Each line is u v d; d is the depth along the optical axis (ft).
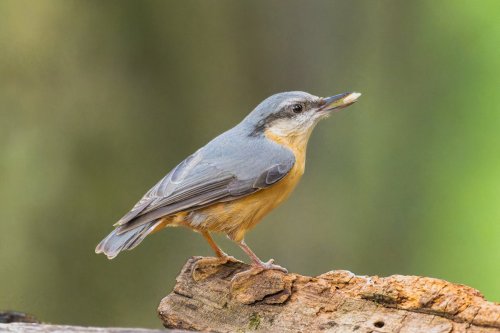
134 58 51.96
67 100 51.24
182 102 52.60
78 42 51.47
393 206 54.08
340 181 53.31
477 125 56.85
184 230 51.26
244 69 53.26
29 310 48.65
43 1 51.31
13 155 50.06
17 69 50.85
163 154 52.08
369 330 22.21
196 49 52.80
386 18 56.18
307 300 23.62
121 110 51.72
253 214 28.14
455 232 53.98
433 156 55.93
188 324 24.89
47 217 49.73
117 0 51.67
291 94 30.04
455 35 58.13
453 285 22.39
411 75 56.95
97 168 50.96
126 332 20.61
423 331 21.72
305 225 51.37
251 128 29.68
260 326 23.80
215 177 27.73
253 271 24.81
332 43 53.62
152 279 50.42
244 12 52.85
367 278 23.38
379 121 55.83
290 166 28.63
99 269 49.98
